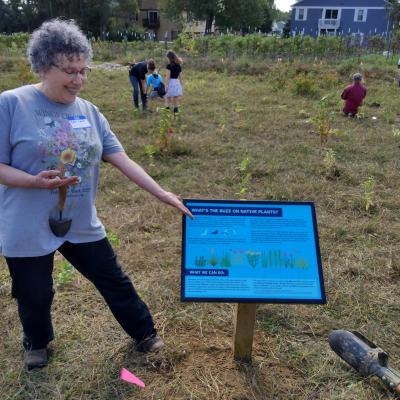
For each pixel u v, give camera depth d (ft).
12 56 72.28
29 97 7.14
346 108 33.86
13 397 8.15
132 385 8.48
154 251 13.62
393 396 8.24
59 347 9.39
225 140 26.55
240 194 18.16
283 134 27.84
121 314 8.86
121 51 86.43
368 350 8.61
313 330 10.18
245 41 76.33
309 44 74.18
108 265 8.48
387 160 23.08
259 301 7.77
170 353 9.20
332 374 8.84
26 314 8.20
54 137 7.16
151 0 203.51
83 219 7.98
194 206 8.08
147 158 22.79
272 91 45.60
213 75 58.34
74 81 7.05
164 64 68.74
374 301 11.32
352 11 163.43
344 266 12.84
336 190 18.85
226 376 8.69
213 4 159.22
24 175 6.97
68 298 11.00
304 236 8.13
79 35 7.02
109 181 19.31
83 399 8.21
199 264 7.88
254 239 8.06
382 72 57.77
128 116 33.09
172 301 11.06
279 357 9.31
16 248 7.54
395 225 15.65
